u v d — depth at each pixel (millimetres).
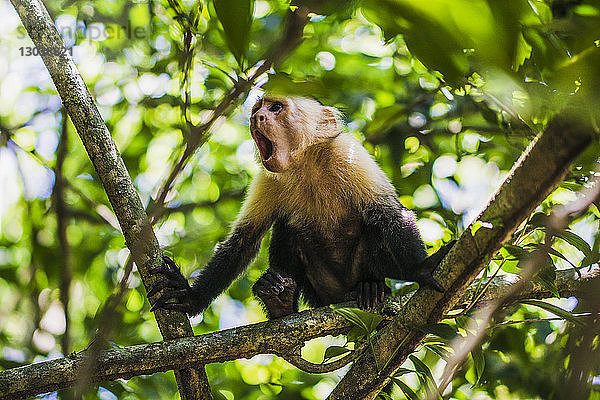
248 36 2785
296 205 10156
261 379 13211
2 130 12922
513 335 9703
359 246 9961
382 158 12266
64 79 7023
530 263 6184
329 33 10891
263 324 7383
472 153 12156
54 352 11805
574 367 6590
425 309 6305
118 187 6992
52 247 12594
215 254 9805
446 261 6090
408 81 12211
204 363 7152
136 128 13734
